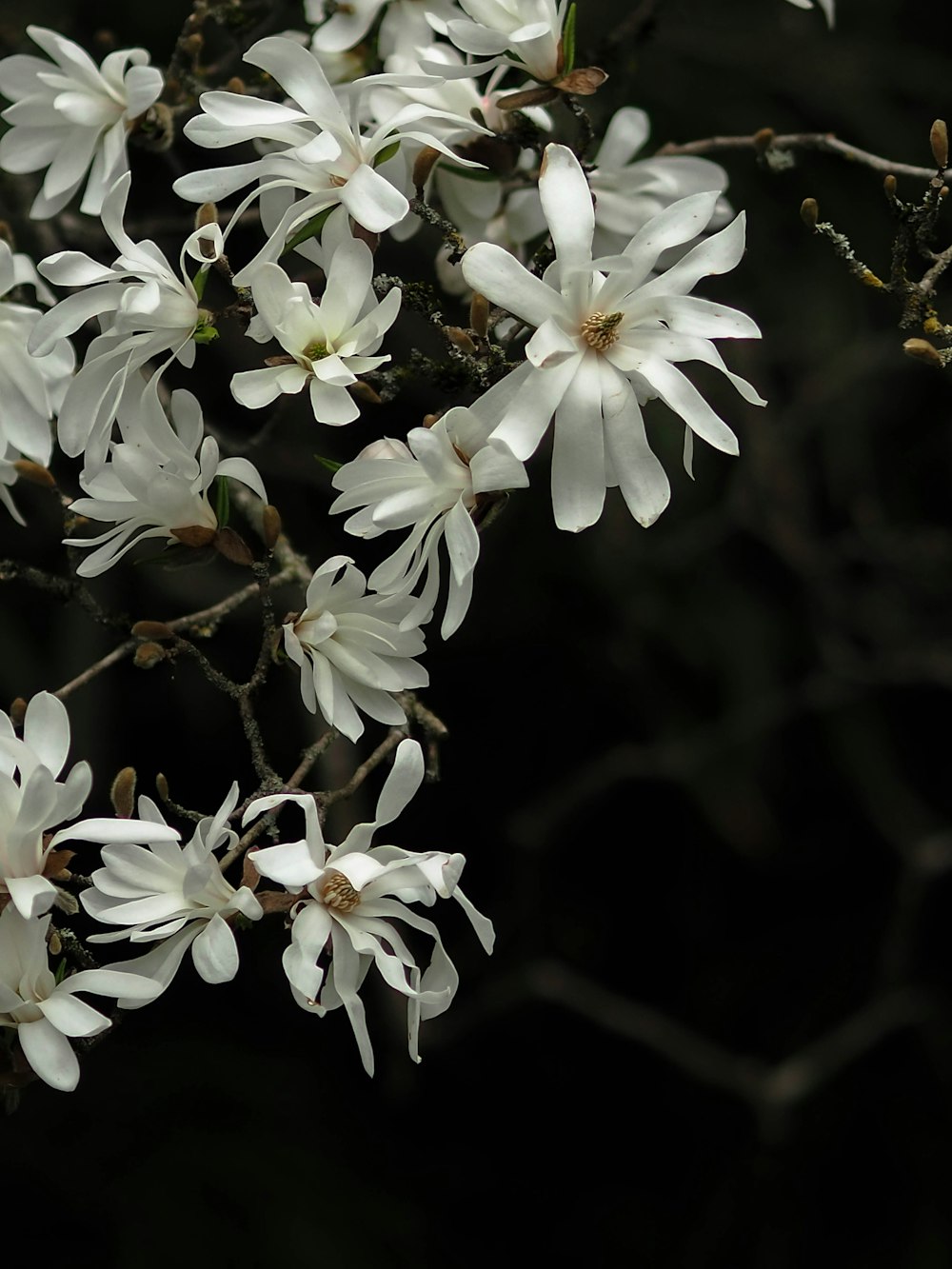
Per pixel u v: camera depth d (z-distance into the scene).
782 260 2.32
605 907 2.81
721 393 2.24
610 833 2.82
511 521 2.33
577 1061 2.79
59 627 2.15
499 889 2.71
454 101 1.59
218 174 1.50
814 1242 2.64
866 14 2.34
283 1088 2.51
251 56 1.50
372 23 1.65
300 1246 2.32
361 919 1.48
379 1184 2.56
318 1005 1.47
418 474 1.48
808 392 2.29
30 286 1.64
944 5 2.36
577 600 2.48
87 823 1.47
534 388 1.46
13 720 1.55
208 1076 2.45
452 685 2.62
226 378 1.97
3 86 1.60
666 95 2.26
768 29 2.25
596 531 2.29
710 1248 2.61
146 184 1.81
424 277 1.87
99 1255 2.33
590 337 1.47
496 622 2.50
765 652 2.48
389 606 1.50
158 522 1.52
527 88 1.55
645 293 1.47
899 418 2.59
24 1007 1.47
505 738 2.68
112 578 2.12
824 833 2.77
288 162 1.50
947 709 2.72
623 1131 2.79
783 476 2.32
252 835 1.51
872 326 2.38
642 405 1.50
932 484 2.64
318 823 1.47
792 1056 2.71
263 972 2.52
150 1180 2.34
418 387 1.93
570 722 2.67
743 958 2.79
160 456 1.50
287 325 1.48
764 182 2.30
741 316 1.47
